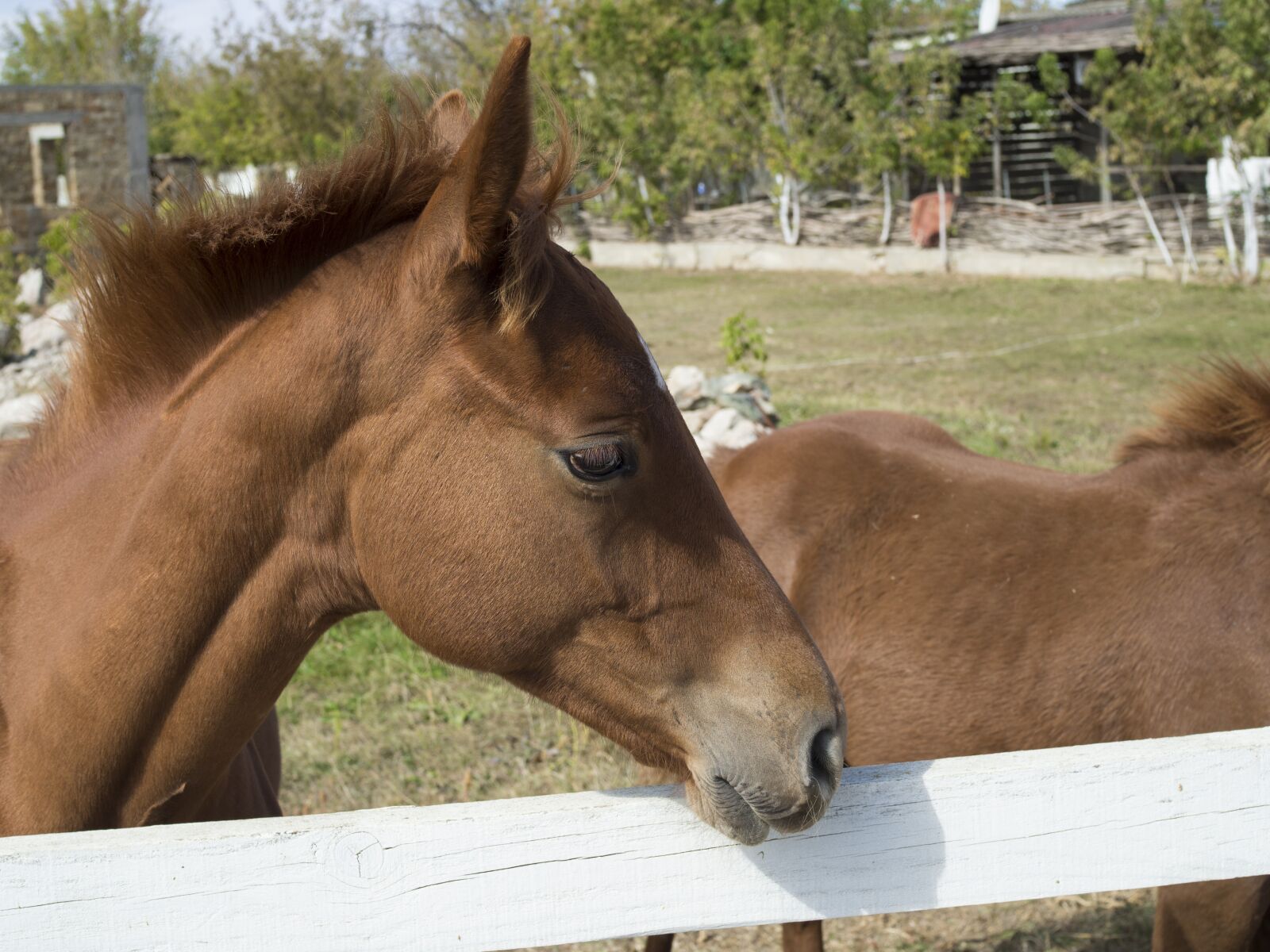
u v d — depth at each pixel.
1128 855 1.61
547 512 1.68
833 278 19.14
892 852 1.60
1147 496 2.94
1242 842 1.63
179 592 1.75
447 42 28.17
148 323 1.84
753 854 1.60
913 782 1.59
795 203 20.42
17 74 41.00
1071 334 13.71
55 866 1.40
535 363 1.67
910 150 19.16
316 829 1.45
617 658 1.74
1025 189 22.81
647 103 20.88
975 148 18.95
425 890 1.48
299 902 1.45
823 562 3.08
